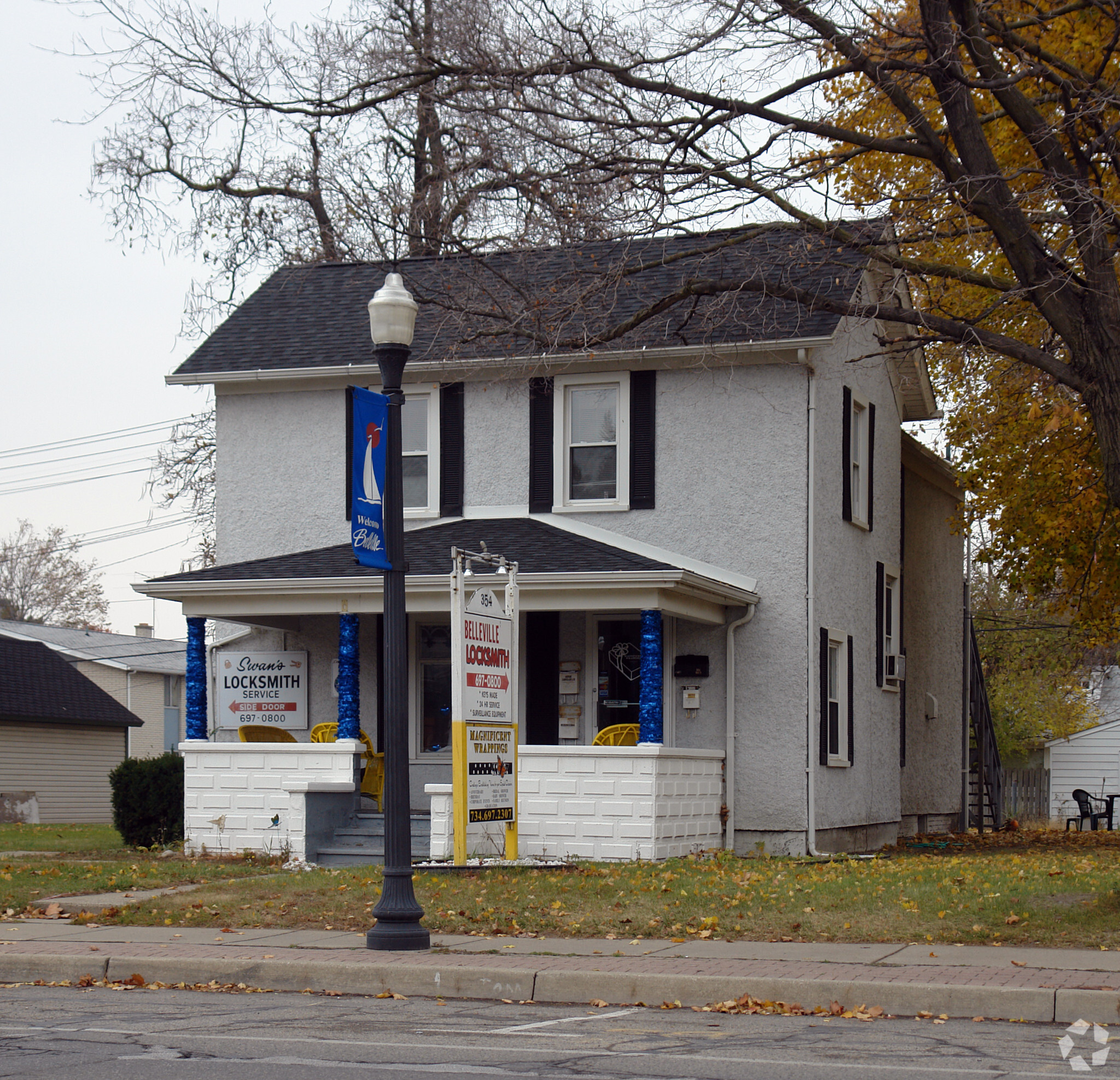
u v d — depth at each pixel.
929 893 13.09
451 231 21.61
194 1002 9.53
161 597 18.72
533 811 17.50
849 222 16.97
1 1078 6.79
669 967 10.06
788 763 19.09
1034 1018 8.88
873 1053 7.62
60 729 36.84
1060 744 42.72
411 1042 7.93
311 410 21.67
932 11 14.34
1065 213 14.91
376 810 19.42
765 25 15.38
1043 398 18.14
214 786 18.59
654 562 17.70
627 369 20.25
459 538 19.56
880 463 23.16
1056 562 21.53
